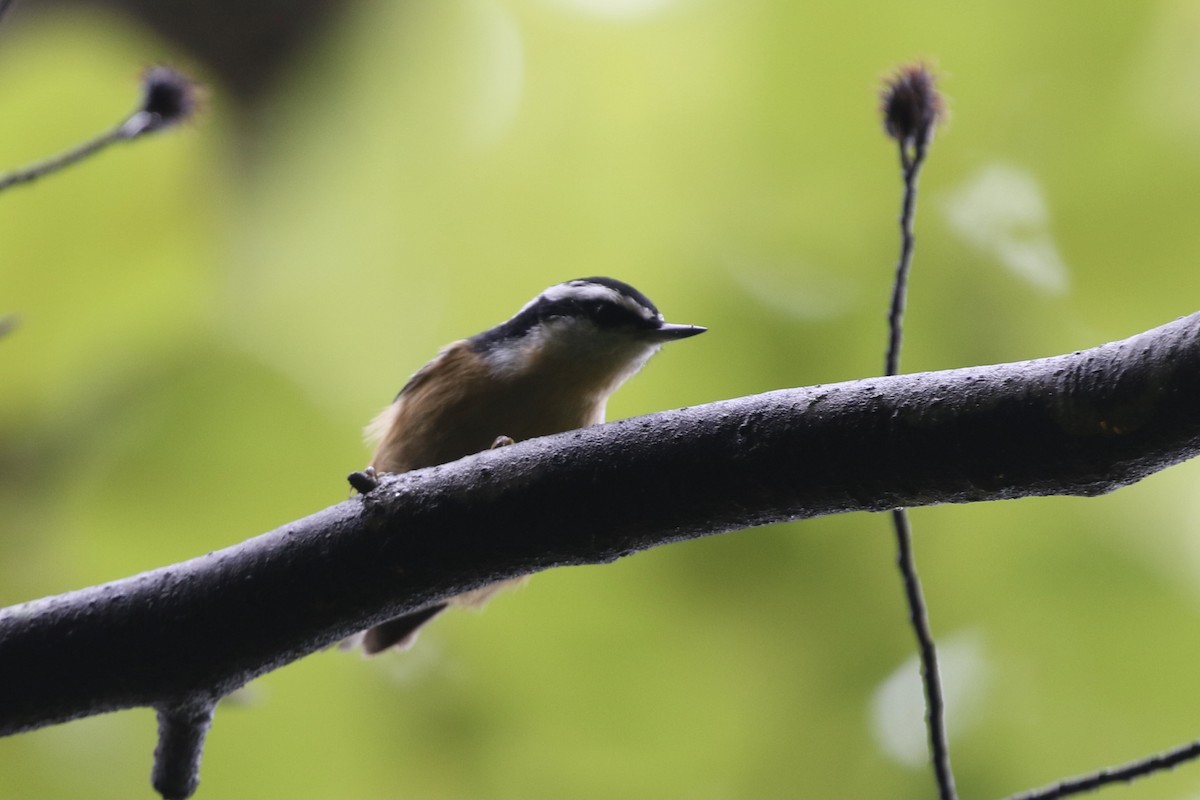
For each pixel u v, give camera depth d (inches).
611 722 416.8
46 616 222.5
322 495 420.5
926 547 410.0
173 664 220.2
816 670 413.7
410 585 217.0
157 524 414.0
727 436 200.8
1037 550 405.4
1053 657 400.2
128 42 409.4
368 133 455.5
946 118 254.7
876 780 402.0
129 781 402.0
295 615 218.7
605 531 207.8
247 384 422.3
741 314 419.2
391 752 416.5
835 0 418.3
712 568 418.9
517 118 445.4
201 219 423.5
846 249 422.6
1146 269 407.2
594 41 440.5
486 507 211.2
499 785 416.2
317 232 446.0
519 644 419.8
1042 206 413.4
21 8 483.8
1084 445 179.3
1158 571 395.5
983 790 394.3
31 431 412.5
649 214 432.8
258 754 410.9
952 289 415.8
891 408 191.0
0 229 402.0
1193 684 390.0
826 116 422.3
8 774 399.5
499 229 440.5
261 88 483.5
